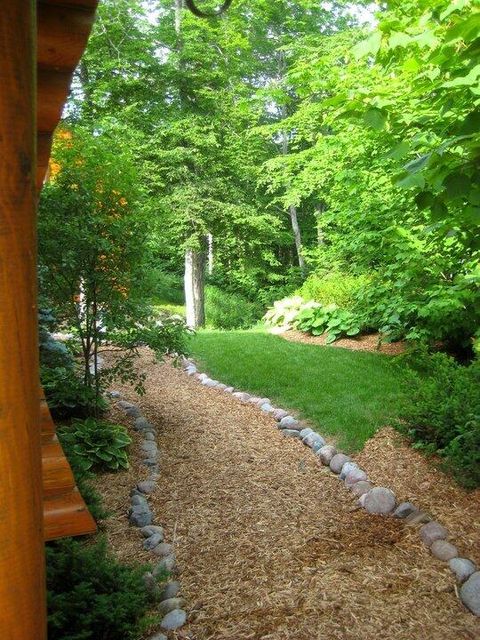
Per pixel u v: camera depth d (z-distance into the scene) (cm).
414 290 615
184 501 382
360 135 552
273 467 441
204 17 109
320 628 235
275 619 244
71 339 521
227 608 256
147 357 849
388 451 433
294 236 1853
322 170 866
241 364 754
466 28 177
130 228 468
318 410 543
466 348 704
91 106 1157
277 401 604
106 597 224
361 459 430
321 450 454
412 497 358
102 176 461
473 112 188
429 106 314
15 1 66
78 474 349
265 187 1698
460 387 438
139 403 605
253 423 550
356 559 294
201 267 1416
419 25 241
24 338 70
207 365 780
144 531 335
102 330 511
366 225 641
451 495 351
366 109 216
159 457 459
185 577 288
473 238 277
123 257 473
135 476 419
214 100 1277
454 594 257
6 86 66
